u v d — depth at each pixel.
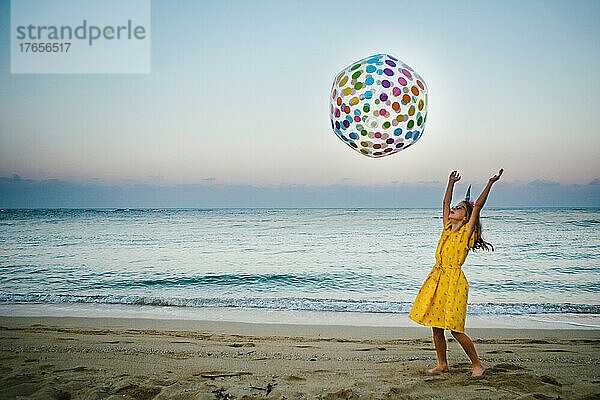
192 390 3.27
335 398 3.15
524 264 13.36
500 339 5.66
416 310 3.79
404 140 3.90
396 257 14.88
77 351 4.70
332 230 23.83
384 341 5.51
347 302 8.44
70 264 13.56
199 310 7.85
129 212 51.69
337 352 4.86
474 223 3.72
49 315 7.38
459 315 3.67
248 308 8.01
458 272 3.75
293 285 10.91
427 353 4.84
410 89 3.76
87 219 34.25
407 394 3.22
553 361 4.42
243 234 21.80
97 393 3.19
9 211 49.31
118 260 14.30
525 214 40.03
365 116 3.74
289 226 26.52
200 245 17.88
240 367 4.12
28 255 15.31
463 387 3.37
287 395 3.19
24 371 3.85
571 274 11.91
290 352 4.84
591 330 6.29
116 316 7.31
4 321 6.70
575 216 35.59
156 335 5.75
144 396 3.21
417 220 32.16
